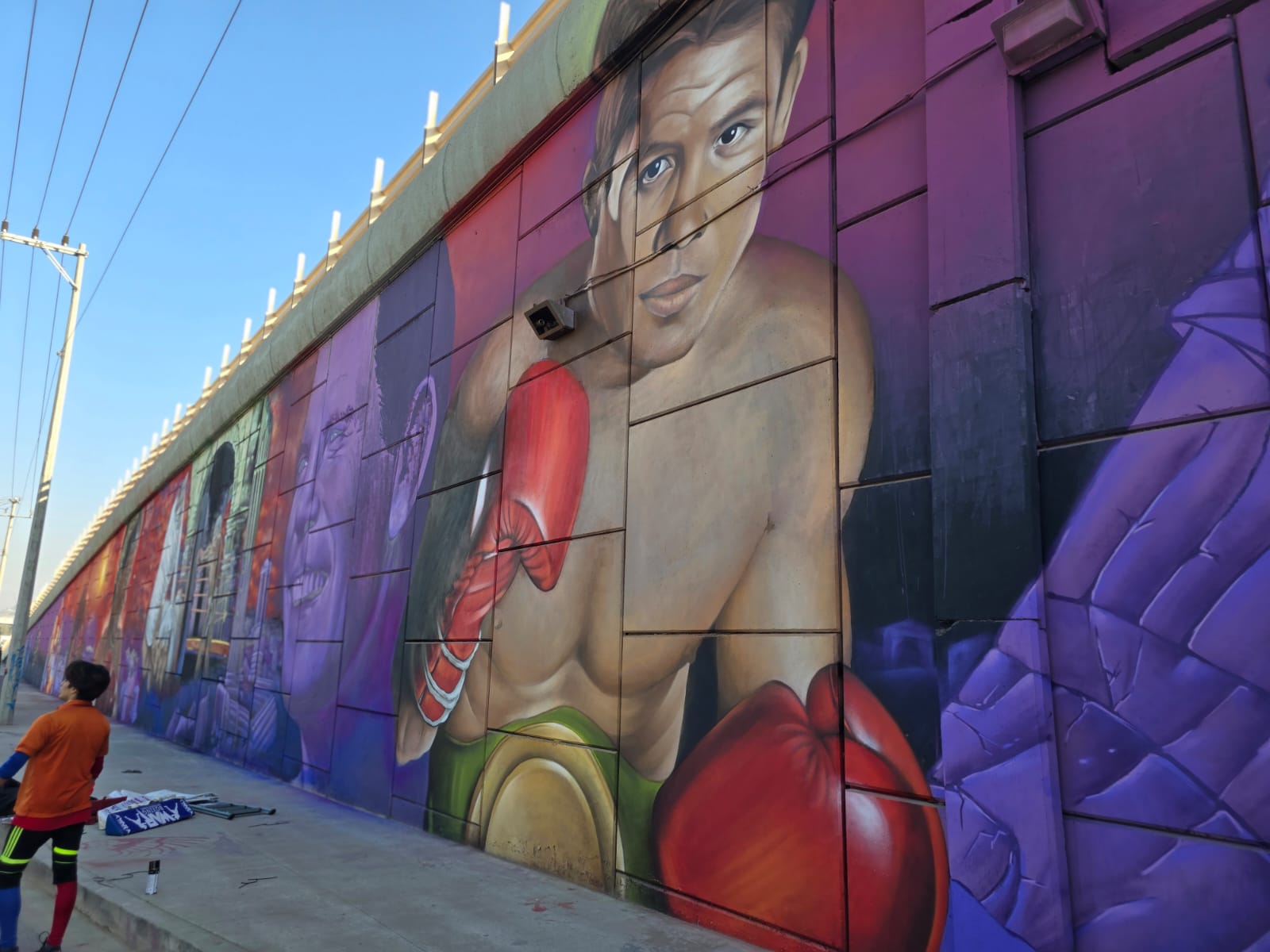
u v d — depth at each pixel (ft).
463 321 30.35
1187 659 10.38
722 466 17.93
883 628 13.98
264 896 18.54
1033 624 11.61
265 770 40.96
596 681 20.62
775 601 16.06
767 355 17.25
